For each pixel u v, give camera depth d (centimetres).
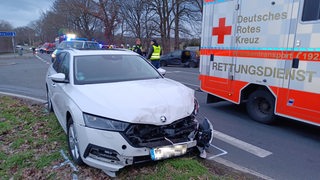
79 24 4753
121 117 343
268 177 381
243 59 632
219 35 700
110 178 361
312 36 484
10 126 566
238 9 632
